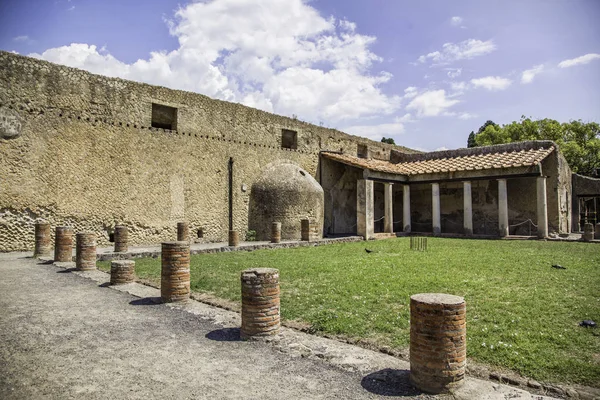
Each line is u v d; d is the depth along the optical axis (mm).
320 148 23438
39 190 13117
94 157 14344
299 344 4562
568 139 33781
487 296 6562
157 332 5047
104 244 14461
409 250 13906
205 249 13352
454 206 24094
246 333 4785
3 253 12312
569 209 23375
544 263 10250
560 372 3672
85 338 4793
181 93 16969
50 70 13477
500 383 3537
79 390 3424
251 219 19219
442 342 3379
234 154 18797
